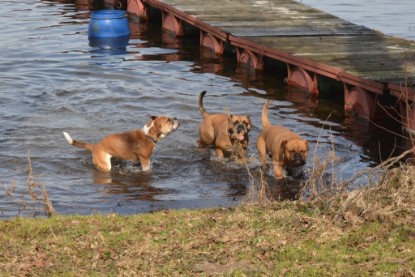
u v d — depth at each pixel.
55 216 10.80
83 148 15.20
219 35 23.70
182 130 16.58
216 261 8.70
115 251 9.11
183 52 24.73
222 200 12.71
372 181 11.91
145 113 17.75
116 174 14.16
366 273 8.18
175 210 11.27
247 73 22.00
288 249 8.96
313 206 10.70
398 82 16.67
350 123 17.30
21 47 24.73
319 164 12.81
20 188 13.22
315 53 20.25
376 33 22.75
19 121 16.95
